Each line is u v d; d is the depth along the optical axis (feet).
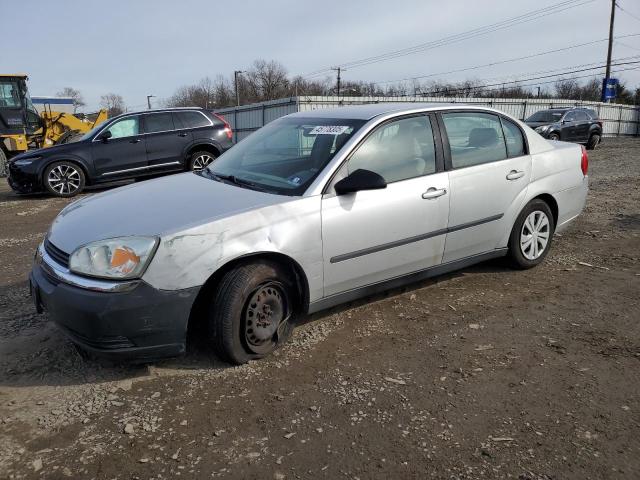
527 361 11.17
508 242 15.94
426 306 14.11
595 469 7.91
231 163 14.21
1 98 52.11
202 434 8.84
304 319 13.32
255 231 10.66
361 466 8.06
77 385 10.36
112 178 37.50
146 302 9.70
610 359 11.17
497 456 8.24
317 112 14.88
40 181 35.78
